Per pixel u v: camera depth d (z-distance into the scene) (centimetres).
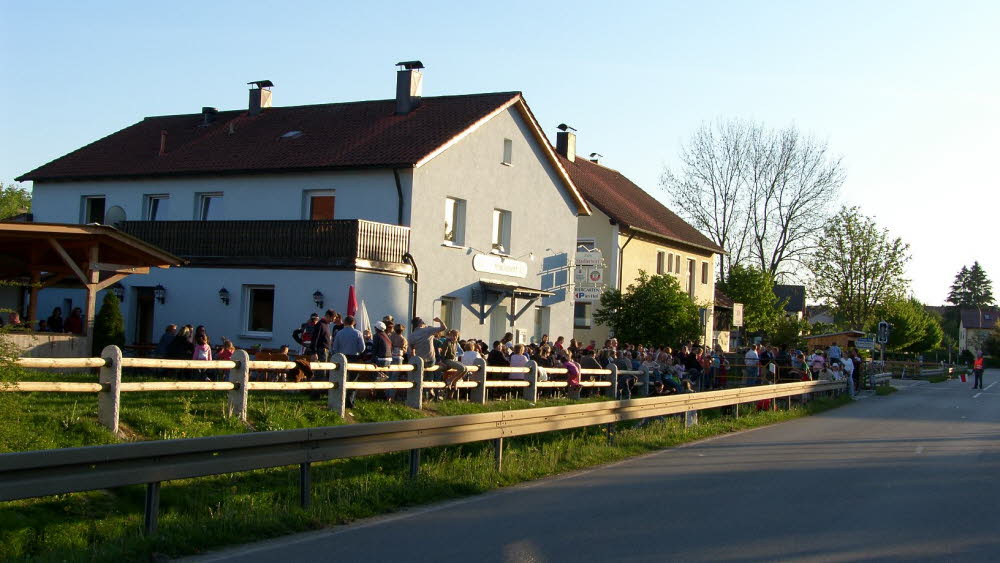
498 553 750
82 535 778
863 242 5706
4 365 906
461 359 1831
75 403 1087
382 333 1641
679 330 3697
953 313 14300
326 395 1502
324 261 2369
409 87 2978
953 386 4756
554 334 3331
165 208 2961
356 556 732
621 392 2347
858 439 1786
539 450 1363
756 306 5378
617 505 991
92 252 1747
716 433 1875
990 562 760
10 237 1722
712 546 792
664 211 5559
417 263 2572
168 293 2602
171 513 849
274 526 818
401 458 1205
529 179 3152
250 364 1234
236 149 2967
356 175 2600
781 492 1102
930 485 1188
